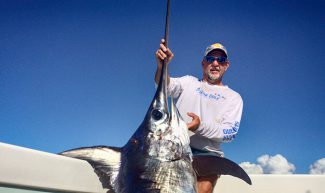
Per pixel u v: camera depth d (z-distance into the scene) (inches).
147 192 40.5
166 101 45.0
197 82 59.3
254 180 57.9
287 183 57.6
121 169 41.8
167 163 41.9
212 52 59.9
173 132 43.6
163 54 46.0
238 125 55.9
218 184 57.2
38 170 39.4
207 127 52.1
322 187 57.2
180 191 41.3
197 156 45.1
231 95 58.1
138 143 43.2
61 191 41.1
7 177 36.9
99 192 44.8
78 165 43.2
